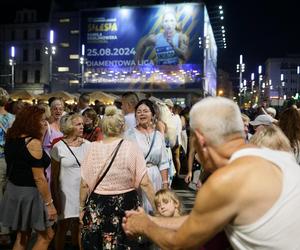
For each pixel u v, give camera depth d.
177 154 10.22
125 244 3.81
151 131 4.96
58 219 5.02
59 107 6.35
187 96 49.16
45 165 4.53
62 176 5.02
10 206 4.44
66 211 5.00
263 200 1.73
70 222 5.37
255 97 59.28
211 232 1.80
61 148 5.00
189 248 1.90
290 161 1.88
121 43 51.03
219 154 1.92
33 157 4.38
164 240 2.00
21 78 63.66
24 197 4.39
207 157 1.97
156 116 5.34
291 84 107.44
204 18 48.72
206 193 1.77
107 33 51.31
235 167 1.77
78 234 5.42
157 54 49.91
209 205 1.77
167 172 5.00
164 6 49.66
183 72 48.97
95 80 51.69
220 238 2.07
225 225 1.80
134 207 3.90
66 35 61.97
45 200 4.51
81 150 5.06
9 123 5.85
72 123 5.04
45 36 62.75
